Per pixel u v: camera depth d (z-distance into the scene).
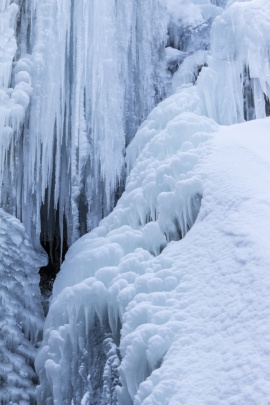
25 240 6.96
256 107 7.33
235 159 5.60
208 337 3.99
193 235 5.09
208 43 9.66
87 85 7.70
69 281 6.18
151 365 4.29
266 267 4.09
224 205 5.05
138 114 8.33
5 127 6.98
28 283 6.80
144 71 8.46
